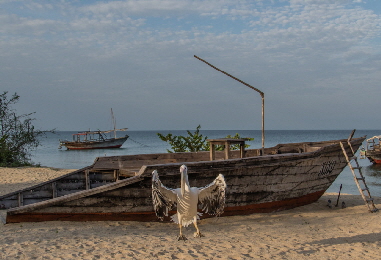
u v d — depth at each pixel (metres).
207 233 8.11
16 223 7.98
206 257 6.27
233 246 7.04
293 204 11.53
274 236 8.08
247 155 13.59
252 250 6.85
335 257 6.70
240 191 9.74
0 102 25.30
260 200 10.27
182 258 6.16
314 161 11.23
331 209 11.77
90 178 11.17
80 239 6.91
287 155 10.30
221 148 19.23
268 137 130.12
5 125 25.53
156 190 6.01
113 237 7.20
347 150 12.60
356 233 8.57
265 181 10.13
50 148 74.06
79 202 8.32
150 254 6.24
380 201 13.57
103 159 11.40
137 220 8.87
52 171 21.09
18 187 14.78
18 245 6.39
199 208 9.25
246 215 10.20
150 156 12.33
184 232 8.14
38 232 7.29
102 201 8.45
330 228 9.10
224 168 9.17
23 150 26.34
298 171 10.86
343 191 19.39
